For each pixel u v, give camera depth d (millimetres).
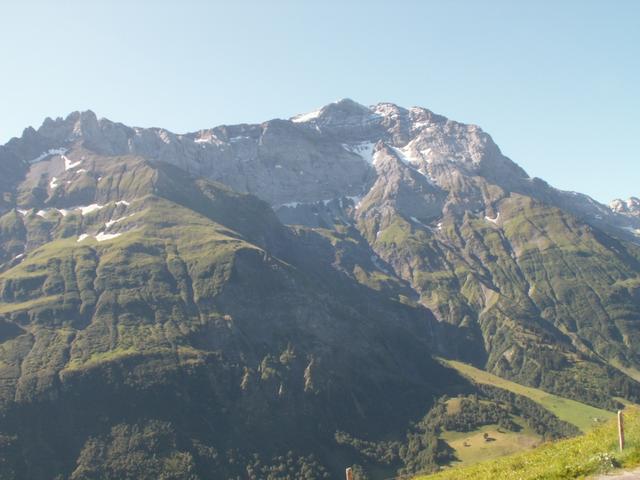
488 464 66312
